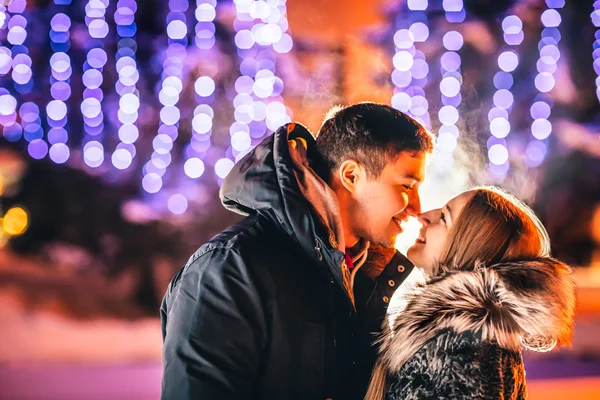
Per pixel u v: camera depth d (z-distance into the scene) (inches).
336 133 97.9
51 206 365.1
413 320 86.6
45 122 442.0
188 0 450.0
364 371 99.3
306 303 91.7
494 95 398.9
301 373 90.7
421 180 98.3
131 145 393.1
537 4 441.7
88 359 277.3
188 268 93.0
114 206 366.9
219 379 87.7
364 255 102.9
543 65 415.8
